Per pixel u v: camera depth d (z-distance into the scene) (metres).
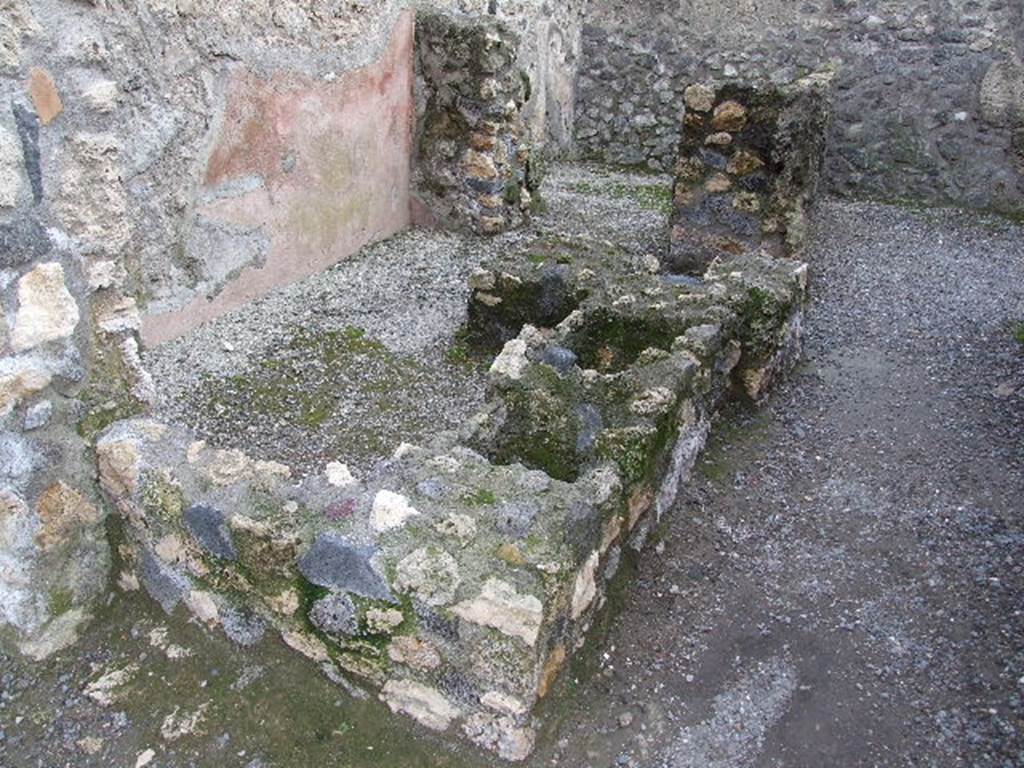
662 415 2.76
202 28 3.79
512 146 5.42
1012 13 6.01
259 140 4.23
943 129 6.38
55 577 2.38
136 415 2.55
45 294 2.21
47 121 2.14
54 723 2.25
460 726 2.12
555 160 7.34
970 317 4.59
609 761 2.15
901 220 6.18
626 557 2.65
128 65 3.46
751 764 2.16
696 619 2.60
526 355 3.10
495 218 5.36
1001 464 3.32
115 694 2.30
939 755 2.18
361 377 3.77
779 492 3.18
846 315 4.62
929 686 2.37
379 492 2.22
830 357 4.16
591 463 2.57
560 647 2.16
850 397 3.82
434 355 3.97
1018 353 4.19
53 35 2.12
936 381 3.95
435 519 2.15
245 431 3.35
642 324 3.49
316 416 3.48
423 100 5.27
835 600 2.68
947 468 3.31
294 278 4.65
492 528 2.13
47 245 2.20
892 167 6.58
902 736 2.23
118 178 2.34
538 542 2.09
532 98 6.58
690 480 3.21
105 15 2.34
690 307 3.50
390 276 4.77
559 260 3.93
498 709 2.05
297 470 3.13
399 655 2.11
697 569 2.79
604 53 7.29
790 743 2.22
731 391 3.69
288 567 2.17
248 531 2.18
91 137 2.24
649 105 7.25
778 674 2.41
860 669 2.43
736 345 3.58
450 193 5.40
